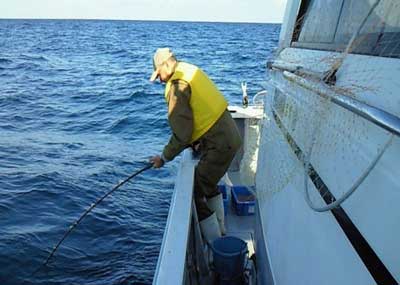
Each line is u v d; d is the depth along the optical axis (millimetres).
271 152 3090
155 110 18156
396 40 1360
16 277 5688
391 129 1077
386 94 1262
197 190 3305
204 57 38375
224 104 3133
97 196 8484
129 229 7121
